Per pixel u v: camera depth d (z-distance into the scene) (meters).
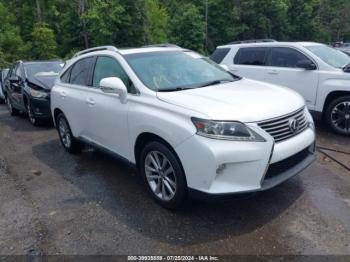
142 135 3.87
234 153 3.12
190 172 3.31
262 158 3.18
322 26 57.75
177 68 4.46
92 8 35.88
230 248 3.12
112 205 3.99
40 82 8.30
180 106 3.45
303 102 3.98
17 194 4.45
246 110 3.30
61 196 4.32
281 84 7.10
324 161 5.05
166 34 42.41
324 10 59.28
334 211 3.63
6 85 10.72
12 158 6.00
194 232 3.37
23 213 3.92
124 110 4.04
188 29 40.00
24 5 42.56
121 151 4.35
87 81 5.03
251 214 3.65
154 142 3.71
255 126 3.20
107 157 5.74
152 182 3.96
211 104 3.38
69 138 5.84
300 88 6.77
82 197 4.25
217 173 3.16
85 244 3.27
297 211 3.67
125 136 4.14
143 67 4.27
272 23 46.75
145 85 3.97
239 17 46.03
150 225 3.53
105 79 4.05
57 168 5.34
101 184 4.61
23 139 7.30
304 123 3.81
